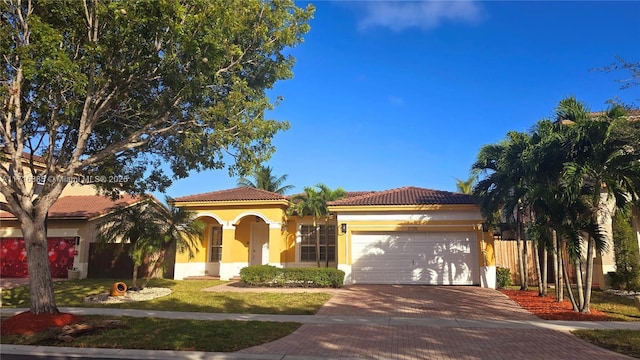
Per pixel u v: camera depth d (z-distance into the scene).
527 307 14.65
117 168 14.89
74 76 10.19
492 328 11.44
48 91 11.26
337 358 8.72
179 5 10.23
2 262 24.78
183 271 24.12
